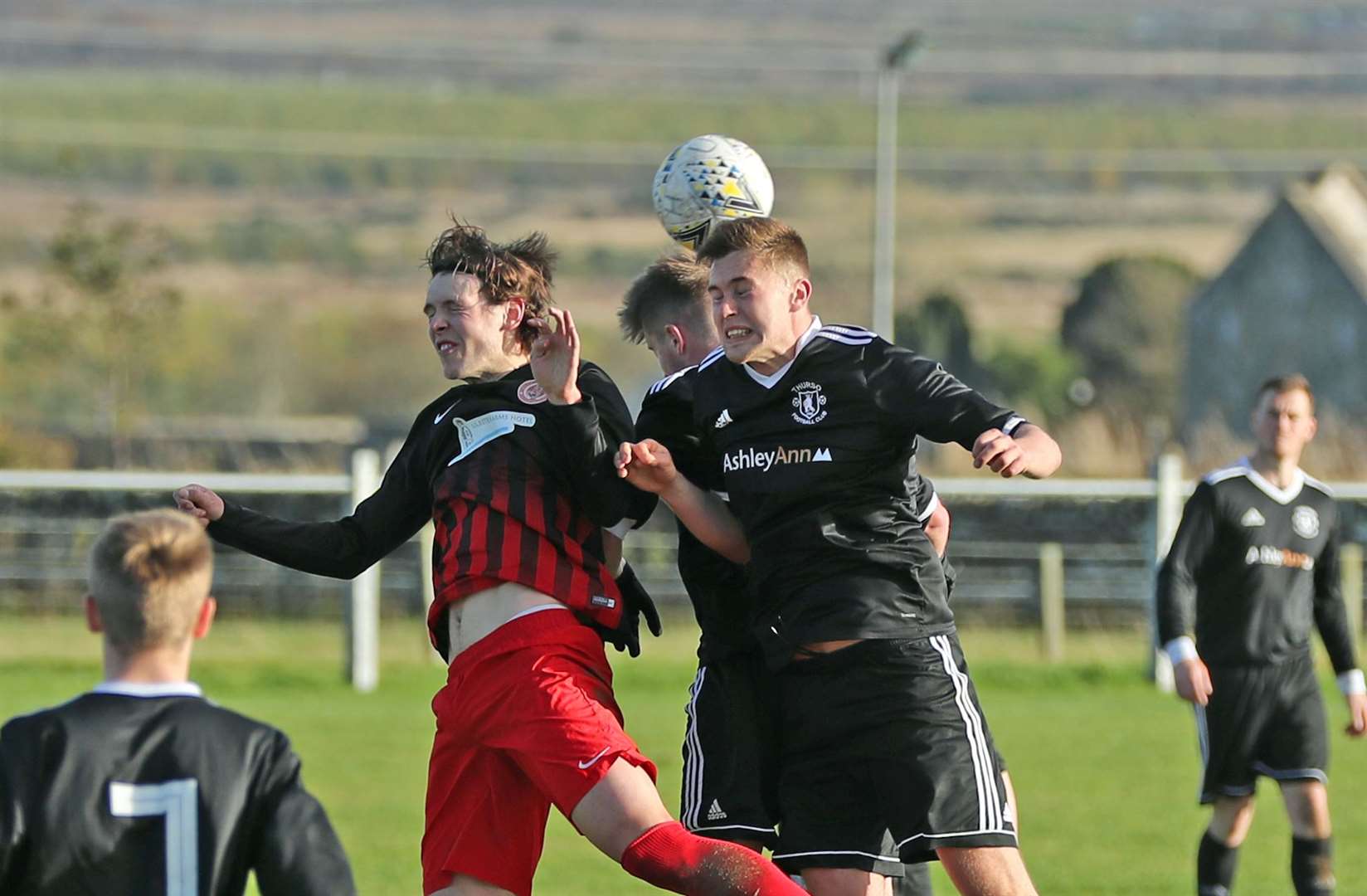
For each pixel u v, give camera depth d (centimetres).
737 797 1859
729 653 1881
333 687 5122
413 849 2934
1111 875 2819
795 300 1759
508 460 1783
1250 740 2591
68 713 1326
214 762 1326
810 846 1789
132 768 1311
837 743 1758
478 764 1764
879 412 1725
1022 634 6138
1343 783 3819
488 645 1736
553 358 1708
